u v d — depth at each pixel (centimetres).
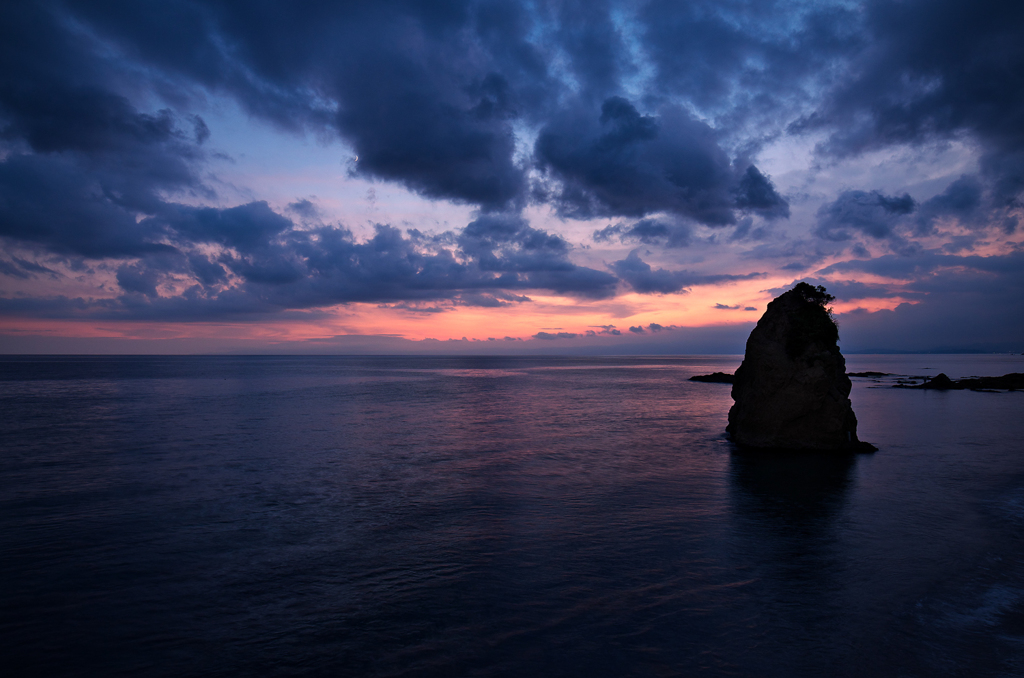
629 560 1308
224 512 1694
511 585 1172
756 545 1408
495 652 920
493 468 2330
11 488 1975
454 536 1477
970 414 4431
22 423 3741
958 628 996
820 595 1123
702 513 1689
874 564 1284
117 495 1886
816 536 1476
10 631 994
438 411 4656
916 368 16775
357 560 1312
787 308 2941
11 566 1279
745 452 2716
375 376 11494
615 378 11312
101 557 1334
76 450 2723
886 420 4044
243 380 9569
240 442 2975
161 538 1466
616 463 2441
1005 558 1320
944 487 2017
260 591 1149
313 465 2380
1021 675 856
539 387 8188
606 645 941
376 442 2995
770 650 924
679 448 2833
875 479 2142
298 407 4934
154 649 938
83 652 930
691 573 1233
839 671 868
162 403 5247
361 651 927
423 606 1080
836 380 2828
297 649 934
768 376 2823
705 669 873
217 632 990
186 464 2394
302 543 1428
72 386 7731
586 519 1627
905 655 910
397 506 1761
